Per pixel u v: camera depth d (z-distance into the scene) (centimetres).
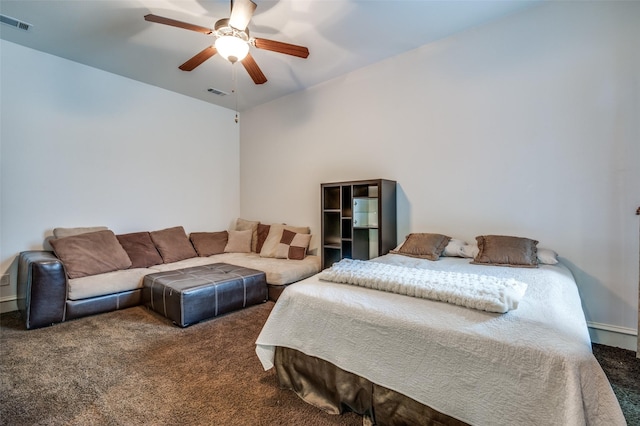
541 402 98
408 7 254
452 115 302
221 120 500
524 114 264
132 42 306
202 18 267
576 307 146
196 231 468
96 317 286
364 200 354
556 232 251
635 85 219
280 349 177
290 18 265
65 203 344
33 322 255
